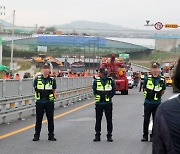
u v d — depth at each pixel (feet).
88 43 426.92
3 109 51.06
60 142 39.93
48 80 40.32
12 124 52.13
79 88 99.09
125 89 127.13
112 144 39.40
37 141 40.24
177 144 10.02
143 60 539.29
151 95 40.27
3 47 428.15
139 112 71.92
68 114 66.18
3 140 40.45
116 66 126.31
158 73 40.24
